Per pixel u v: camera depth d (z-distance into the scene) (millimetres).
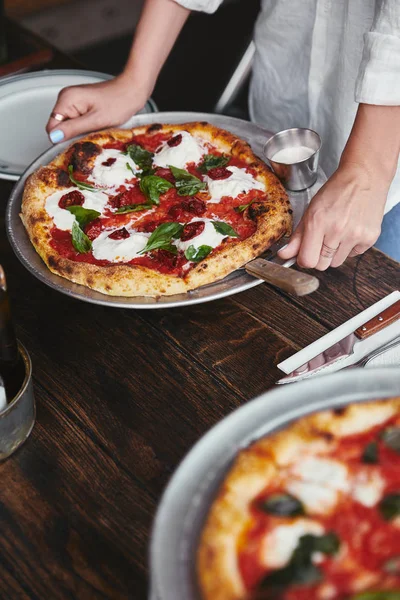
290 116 1842
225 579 640
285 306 1146
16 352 917
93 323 1152
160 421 979
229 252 1173
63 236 1282
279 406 792
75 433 969
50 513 872
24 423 937
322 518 694
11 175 1479
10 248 1325
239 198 1328
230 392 1014
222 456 751
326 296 1153
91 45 3955
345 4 1517
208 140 1493
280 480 730
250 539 679
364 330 1053
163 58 1629
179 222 1292
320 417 776
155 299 1138
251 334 1103
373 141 1206
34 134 1630
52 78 1790
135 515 863
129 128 1562
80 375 1060
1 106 1717
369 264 1205
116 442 954
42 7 3898
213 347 1089
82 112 1552
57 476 915
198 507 708
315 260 1126
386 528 682
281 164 1313
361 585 635
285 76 1772
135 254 1228
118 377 1052
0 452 919
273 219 1233
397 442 755
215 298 1126
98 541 837
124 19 4109
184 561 662
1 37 1888
